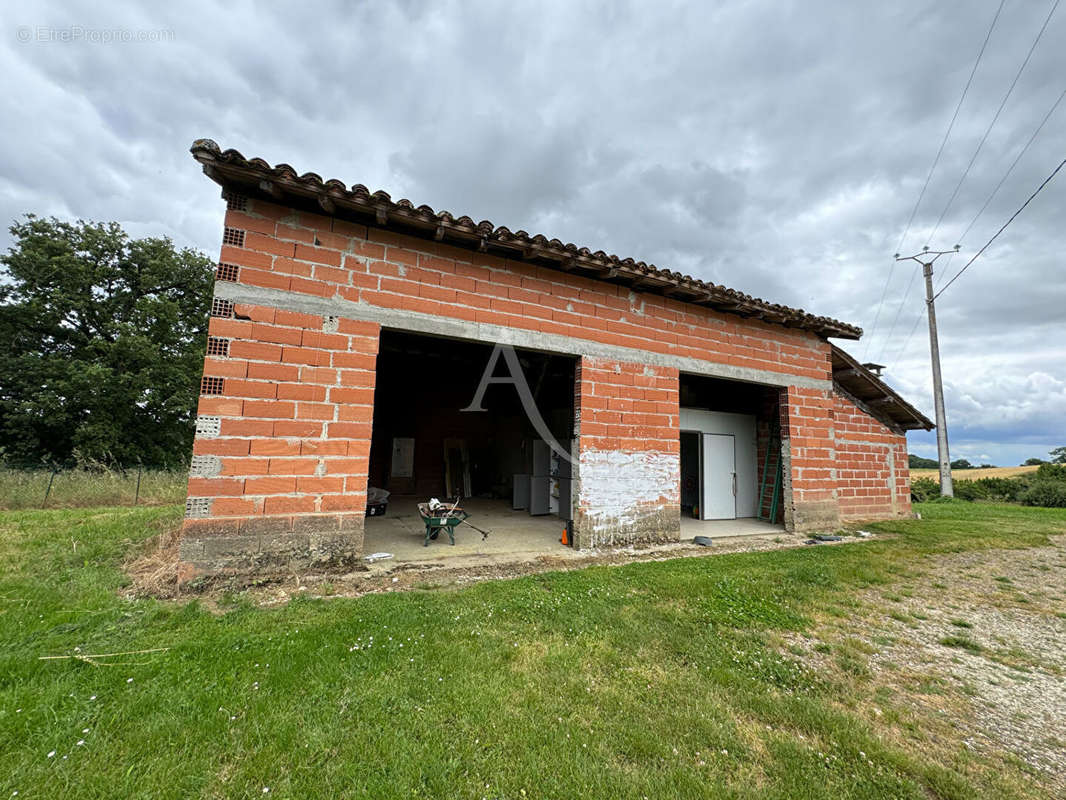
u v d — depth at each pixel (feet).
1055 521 31.58
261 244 14.11
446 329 16.81
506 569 16.08
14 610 10.57
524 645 9.63
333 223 15.23
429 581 14.24
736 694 8.10
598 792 5.64
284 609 11.16
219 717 6.76
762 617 11.93
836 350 28.07
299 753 6.10
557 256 17.87
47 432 59.52
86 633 9.44
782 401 26.05
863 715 7.75
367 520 25.94
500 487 40.22
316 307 14.69
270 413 13.76
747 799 5.59
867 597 14.21
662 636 10.39
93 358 61.36
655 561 17.80
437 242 16.92
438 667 8.54
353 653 8.90
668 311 22.21
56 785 5.37
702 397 31.07
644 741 6.61
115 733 6.35
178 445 66.90
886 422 31.35
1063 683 9.14
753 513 30.42
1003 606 13.78
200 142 12.16
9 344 59.21
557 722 7.05
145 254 66.74
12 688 7.27
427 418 41.78
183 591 12.13
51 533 18.65
